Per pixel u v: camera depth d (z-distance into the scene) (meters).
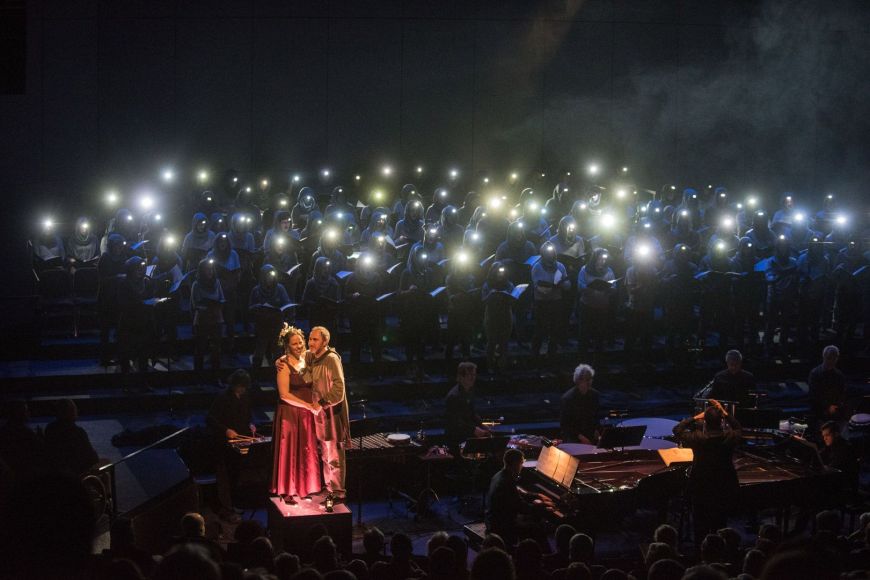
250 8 23.66
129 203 22.34
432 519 13.28
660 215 21.36
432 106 24.88
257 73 23.83
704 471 11.31
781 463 12.76
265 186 21.83
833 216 22.77
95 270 18.61
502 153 25.33
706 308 18.86
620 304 19.64
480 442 12.24
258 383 16.64
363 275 17.09
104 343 16.91
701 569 3.71
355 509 13.64
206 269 16.39
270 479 10.59
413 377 17.55
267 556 7.68
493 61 25.09
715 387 14.63
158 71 23.19
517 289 16.78
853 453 12.88
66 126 21.45
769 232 20.16
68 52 21.31
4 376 16.06
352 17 24.27
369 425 12.08
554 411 16.66
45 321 18.33
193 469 13.30
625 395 17.75
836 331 20.05
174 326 17.14
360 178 23.09
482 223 20.06
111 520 11.04
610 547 12.27
